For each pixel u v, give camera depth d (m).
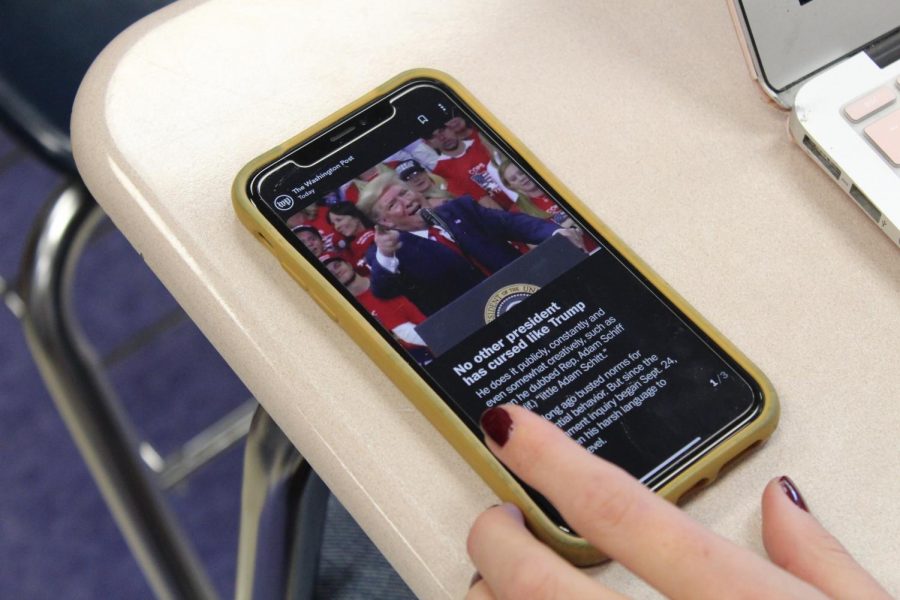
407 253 0.50
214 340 0.51
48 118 0.91
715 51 0.57
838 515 0.46
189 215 0.52
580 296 0.49
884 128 0.51
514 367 0.48
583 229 0.51
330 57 0.57
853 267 0.51
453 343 0.48
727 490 0.47
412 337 0.48
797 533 0.43
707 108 0.55
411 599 0.85
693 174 0.53
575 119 0.55
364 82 0.56
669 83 0.56
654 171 0.54
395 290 0.49
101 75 0.56
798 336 0.49
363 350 0.49
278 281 0.51
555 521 0.44
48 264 0.89
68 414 0.92
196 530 1.35
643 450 0.46
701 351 0.48
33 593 1.33
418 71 0.54
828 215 0.52
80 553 1.34
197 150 0.54
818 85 0.52
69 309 0.91
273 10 0.58
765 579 0.38
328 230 0.50
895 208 0.50
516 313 0.49
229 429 1.38
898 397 0.48
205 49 0.57
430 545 0.45
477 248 0.50
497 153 0.53
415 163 0.52
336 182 0.52
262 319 0.50
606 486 0.41
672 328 0.49
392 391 0.48
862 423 0.47
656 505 0.40
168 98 0.55
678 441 0.46
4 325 1.48
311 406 0.48
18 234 1.52
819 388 0.48
